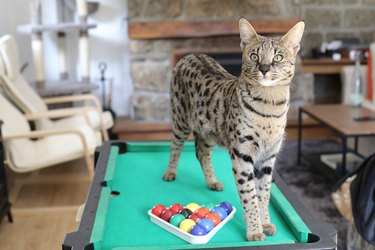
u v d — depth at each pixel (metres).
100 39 4.72
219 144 1.76
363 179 2.19
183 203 1.83
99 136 3.48
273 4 4.43
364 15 4.74
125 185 2.00
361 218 2.15
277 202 1.75
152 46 4.43
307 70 4.55
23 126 3.20
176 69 1.98
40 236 2.72
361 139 3.68
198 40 4.44
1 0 4.23
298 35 1.49
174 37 4.39
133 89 4.61
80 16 4.15
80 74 4.71
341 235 2.68
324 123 3.30
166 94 4.53
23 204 3.11
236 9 4.39
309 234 1.49
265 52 1.45
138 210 1.76
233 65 4.47
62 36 4.34
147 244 1.50
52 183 3.47
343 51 4.60
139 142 2.45
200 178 2.09
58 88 4.02
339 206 2.45
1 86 3.44
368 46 4.59
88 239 1.42
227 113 1.60
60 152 3.01
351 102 3.73
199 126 1.81
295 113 4.70
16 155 2.93
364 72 4.02
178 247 1.40
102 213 1.62
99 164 2.11
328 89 4.82
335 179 3.26
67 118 3.91
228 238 1.55
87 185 3.44
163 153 2.41
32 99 3.65
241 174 1.55
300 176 3.61
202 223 1.55
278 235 1.56
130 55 4.46
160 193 1.92
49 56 4.64
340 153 3.75
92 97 3.83
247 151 1.54
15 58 3.59
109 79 4.64
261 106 1.48
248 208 1.54
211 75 1.78
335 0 4.66
